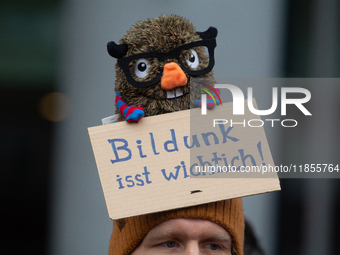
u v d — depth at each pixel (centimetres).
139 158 571
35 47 1581
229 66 1466
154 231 578
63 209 1546
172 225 568
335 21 1498
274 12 1501
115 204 551
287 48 1497
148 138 580
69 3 1563
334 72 1482
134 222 594
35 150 1577
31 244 1525
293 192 1483
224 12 1491
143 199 555
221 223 576
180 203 556
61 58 1572
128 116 579
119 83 612
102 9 1554
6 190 1548
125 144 575
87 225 1530
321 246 1469
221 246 591
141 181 562
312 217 1483
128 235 600
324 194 1480
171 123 587
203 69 600
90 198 1551
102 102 1562
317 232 1477
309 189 1480
